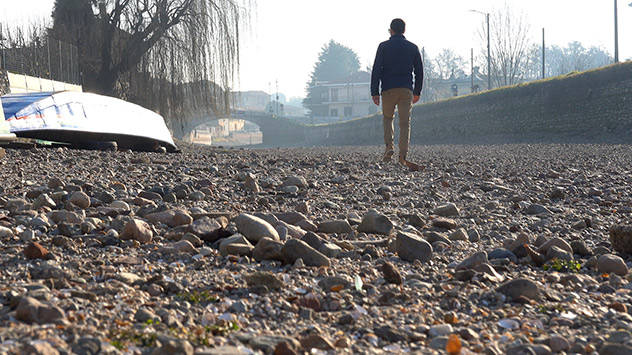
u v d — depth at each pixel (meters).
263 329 1.99
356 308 2.22
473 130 44.12
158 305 2.16
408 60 8.91
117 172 6.89
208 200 5.08
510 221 4.71
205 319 2.02
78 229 3.42
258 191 5.79
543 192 6.59
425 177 7.95
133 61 26.56
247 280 2.48
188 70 26.25
